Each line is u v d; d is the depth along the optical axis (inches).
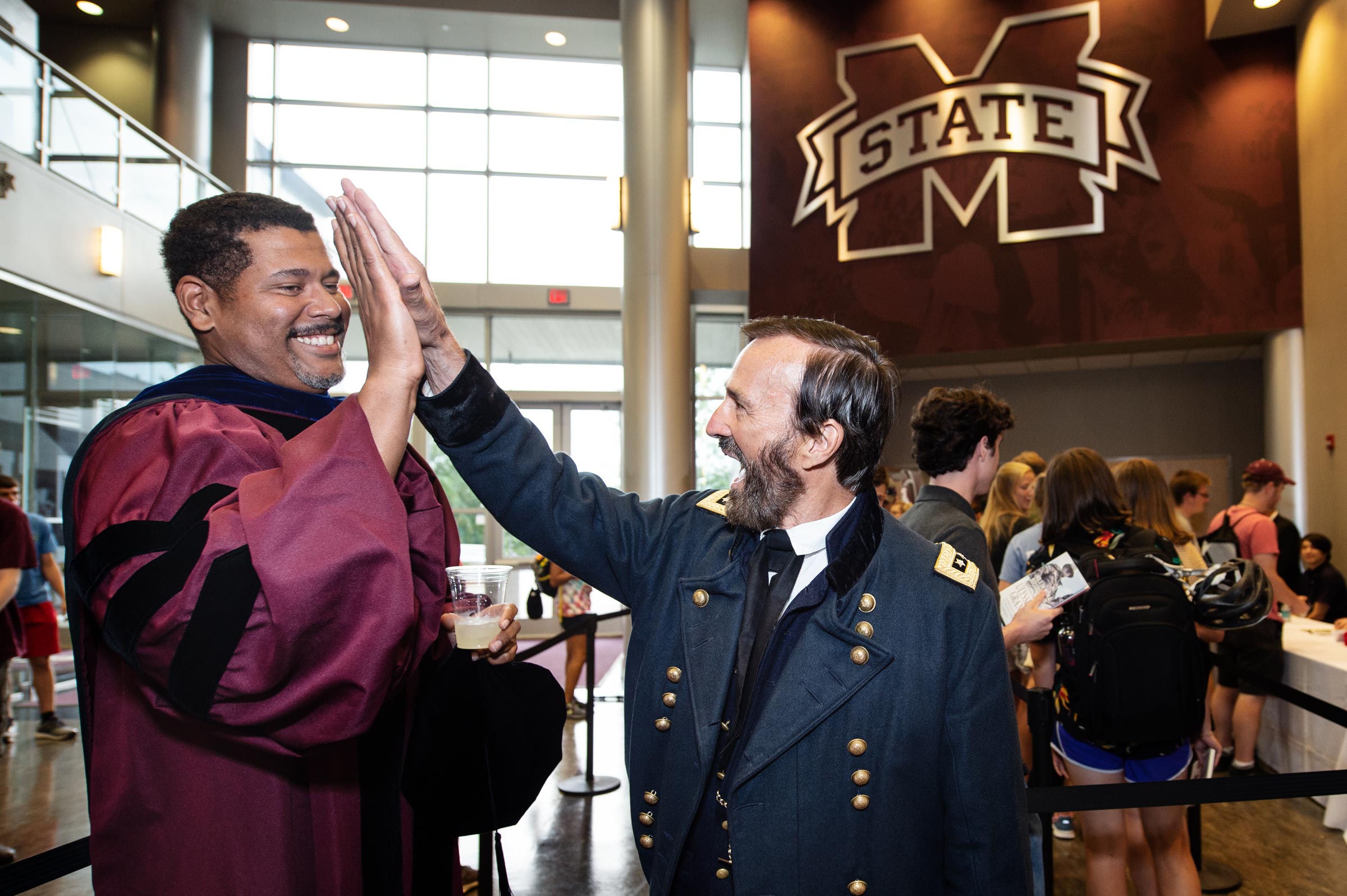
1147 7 283.0
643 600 46.1
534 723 45.8
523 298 377.1
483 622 40.5
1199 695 79.0
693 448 297.1
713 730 39.2
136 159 256.1
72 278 221.8
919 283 299.3
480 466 40.9
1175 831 83.2
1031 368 345.1
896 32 306.2
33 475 231.6
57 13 376.5
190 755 32.9
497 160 392.5
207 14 363.9
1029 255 289.7
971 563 43.5
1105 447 346.3
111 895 32.8
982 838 40.3
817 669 39.4
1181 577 83.0
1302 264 266.4
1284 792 63.6
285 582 27.5
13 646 166.2
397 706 40.1
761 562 43.4
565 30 373.7
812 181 311.3
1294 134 269.0
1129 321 280.2
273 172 381.1
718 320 387.5
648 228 293.9
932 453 76.5
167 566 28.4
